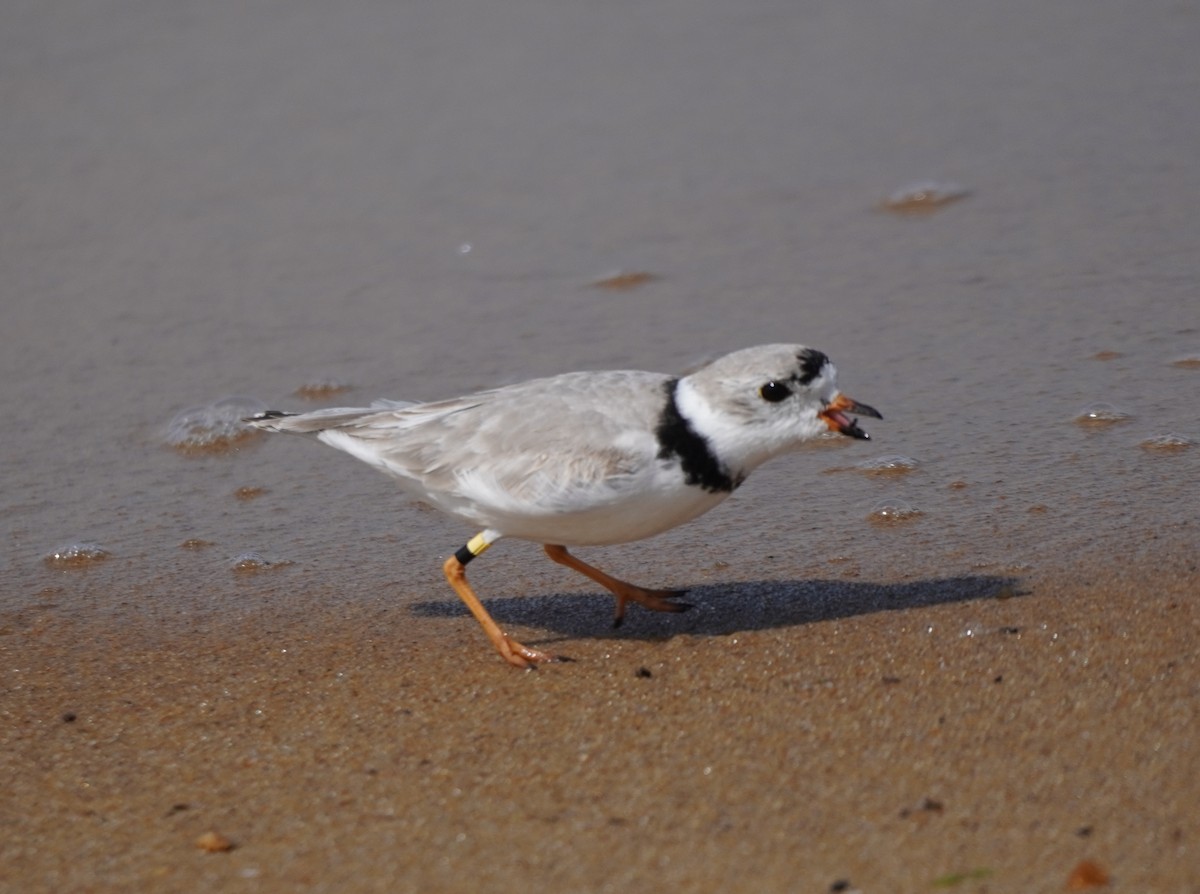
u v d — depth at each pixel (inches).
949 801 293.9
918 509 448.5
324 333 614.9
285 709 359.9
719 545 440.8
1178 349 539.5
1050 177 709.9
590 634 393.4
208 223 727.1
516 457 358.0
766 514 458.6
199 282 669.3
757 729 330.0
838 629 377.7
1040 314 580.7
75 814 317.4
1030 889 264.7
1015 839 279.4
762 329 589.0
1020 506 442.3
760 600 402.0
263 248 700.0
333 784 322.7
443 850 293.0
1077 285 602.5
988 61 860.6
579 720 343.3
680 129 800.9
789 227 688.4
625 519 361.1
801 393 354.3
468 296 642.8
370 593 426.3
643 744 328.8
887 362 553.3
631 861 283.7
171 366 593.9
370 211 733.9
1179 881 262.8
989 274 622.5
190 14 997.2
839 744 320.2
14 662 392.5
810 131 788.0
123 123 838.5
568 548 449.7
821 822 291.1
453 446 369.4
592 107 834.8
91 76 900.0
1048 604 378.9
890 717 329.4
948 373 541.0
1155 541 409.7
